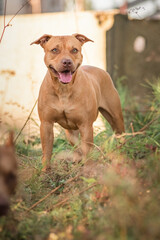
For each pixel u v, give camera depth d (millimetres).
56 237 3064
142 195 3350
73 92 4969
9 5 10586
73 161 5344
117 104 5961
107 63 9000
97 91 5547
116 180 3074
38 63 9047
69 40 4980
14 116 8484
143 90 8859
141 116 7055
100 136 5777
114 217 2998
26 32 9062
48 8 11352
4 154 3215
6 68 9125
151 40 8945
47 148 5078
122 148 4566
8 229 3193
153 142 4801
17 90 8984
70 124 5207
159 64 8922
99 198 3564
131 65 9008
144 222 2816
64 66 4699
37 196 4082
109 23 8945
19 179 4070
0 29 9070
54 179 4594
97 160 4586
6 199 2881
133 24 8938
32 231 3209
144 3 9180
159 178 3479
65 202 3771
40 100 5086
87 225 3316
